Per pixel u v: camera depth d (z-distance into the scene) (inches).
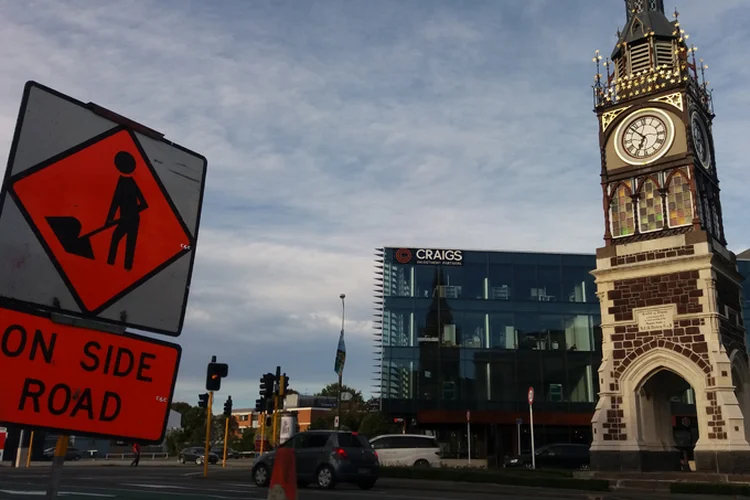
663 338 1074.1
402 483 974.4
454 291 1865.2
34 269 129.1
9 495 639.1
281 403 1264.8
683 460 1328.7
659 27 1219.9
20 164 129.3
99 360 137.4
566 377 1819.6
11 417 124.6
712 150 1230.3
